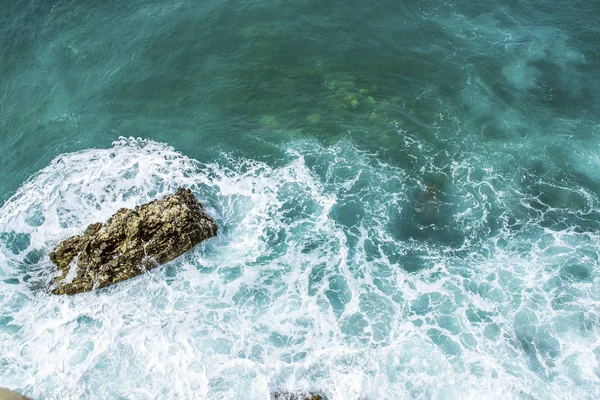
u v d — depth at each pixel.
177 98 32.06
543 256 24.70
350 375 20.50
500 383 20.27
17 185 27.67
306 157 28.91
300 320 22.33
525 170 28.53
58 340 21.72
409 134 30.19
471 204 26.97
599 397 19.98
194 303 22.92
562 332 21.95
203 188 27.28
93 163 28.44
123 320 22.28
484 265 24.41
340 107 31.55
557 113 31.55
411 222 26.19
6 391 20.09
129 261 23.48
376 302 22.97
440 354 21.17
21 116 31.14
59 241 25.14
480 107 31.75
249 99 31.98
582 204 27.02
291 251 24.86
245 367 20.73
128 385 20.28
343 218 26.23
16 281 23.89
